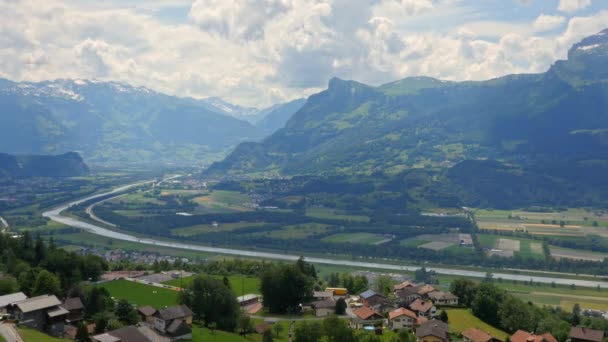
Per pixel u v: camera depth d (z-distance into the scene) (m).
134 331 181.50
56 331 188.38
